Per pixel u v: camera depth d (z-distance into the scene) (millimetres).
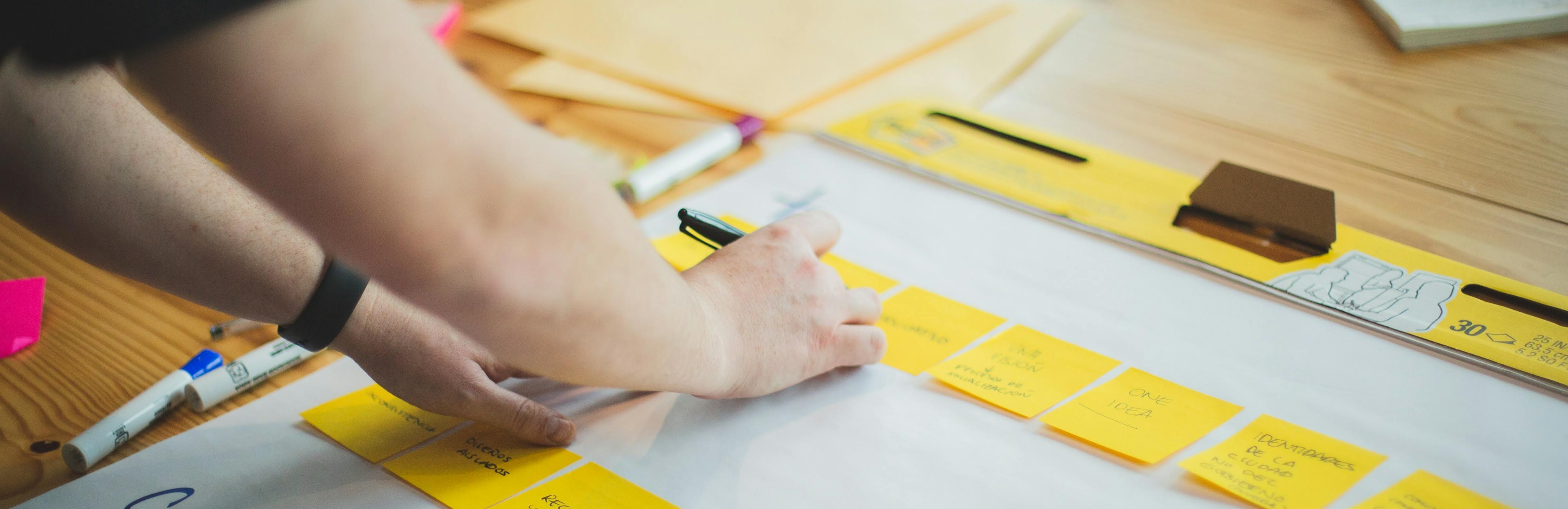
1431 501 427
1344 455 458
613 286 334
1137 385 520
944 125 826
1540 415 478
